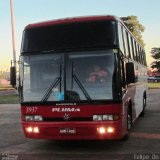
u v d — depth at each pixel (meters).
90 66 9.90
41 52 10.25
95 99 9.73
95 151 10.32
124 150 10.30
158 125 15.02
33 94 10.13
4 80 87.31
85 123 9.68
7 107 27.05
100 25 10.11
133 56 13.91
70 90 9.89
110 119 9.64
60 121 9.88
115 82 9.73
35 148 11.05
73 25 10.26
